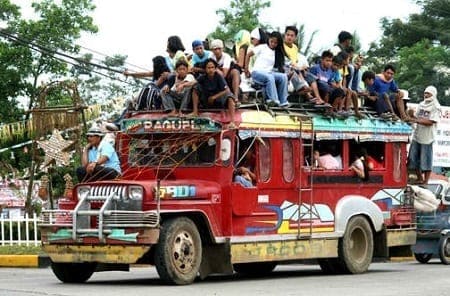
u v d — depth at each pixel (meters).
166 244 22.70
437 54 80.25
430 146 32.78
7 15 52.88
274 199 25.64
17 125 41.75
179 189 23.23
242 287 22.86
